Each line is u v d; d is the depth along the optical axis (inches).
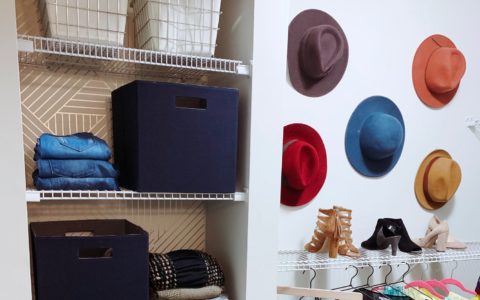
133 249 41.4
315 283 70.8
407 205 78.7
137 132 42.3
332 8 68.8
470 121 85.7
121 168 49.1
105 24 43.1
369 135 70.8
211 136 45.3
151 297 47.1
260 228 47.3
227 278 52.5
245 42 48.1
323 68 64.3
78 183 42.2
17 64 36.0
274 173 47.7
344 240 64.0
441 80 77.7
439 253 69.6
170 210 59.2
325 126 69.8
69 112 52.6
